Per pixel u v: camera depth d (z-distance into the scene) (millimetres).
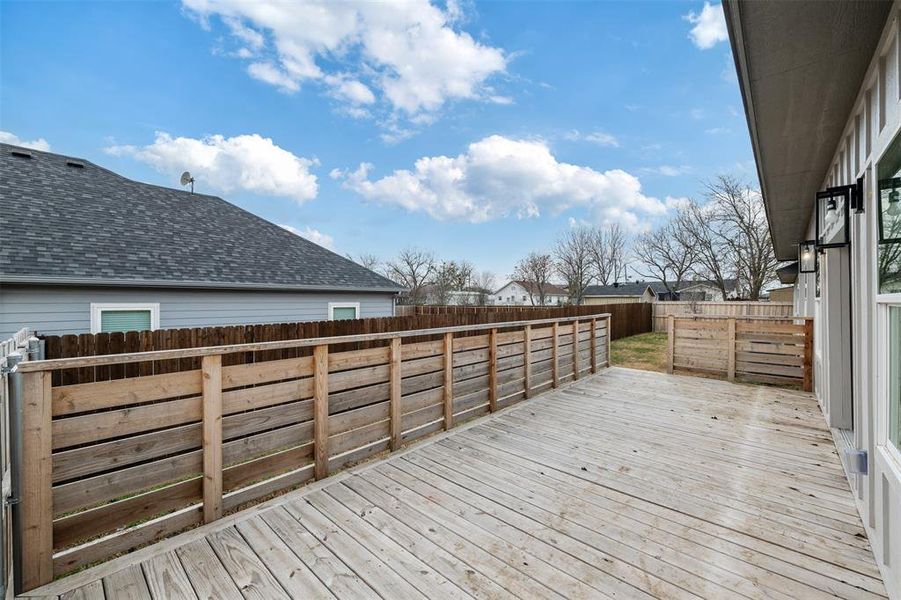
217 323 7523
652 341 12414
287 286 8258
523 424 4312
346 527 2428
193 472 2434
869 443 2262
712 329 6559
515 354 5113
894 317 1938
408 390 3764
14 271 5445
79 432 2039
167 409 2328
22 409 1871
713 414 4652
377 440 3484
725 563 2098
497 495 2812
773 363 6055
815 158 3793
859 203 2551
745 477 3076
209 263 7816
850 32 2072
